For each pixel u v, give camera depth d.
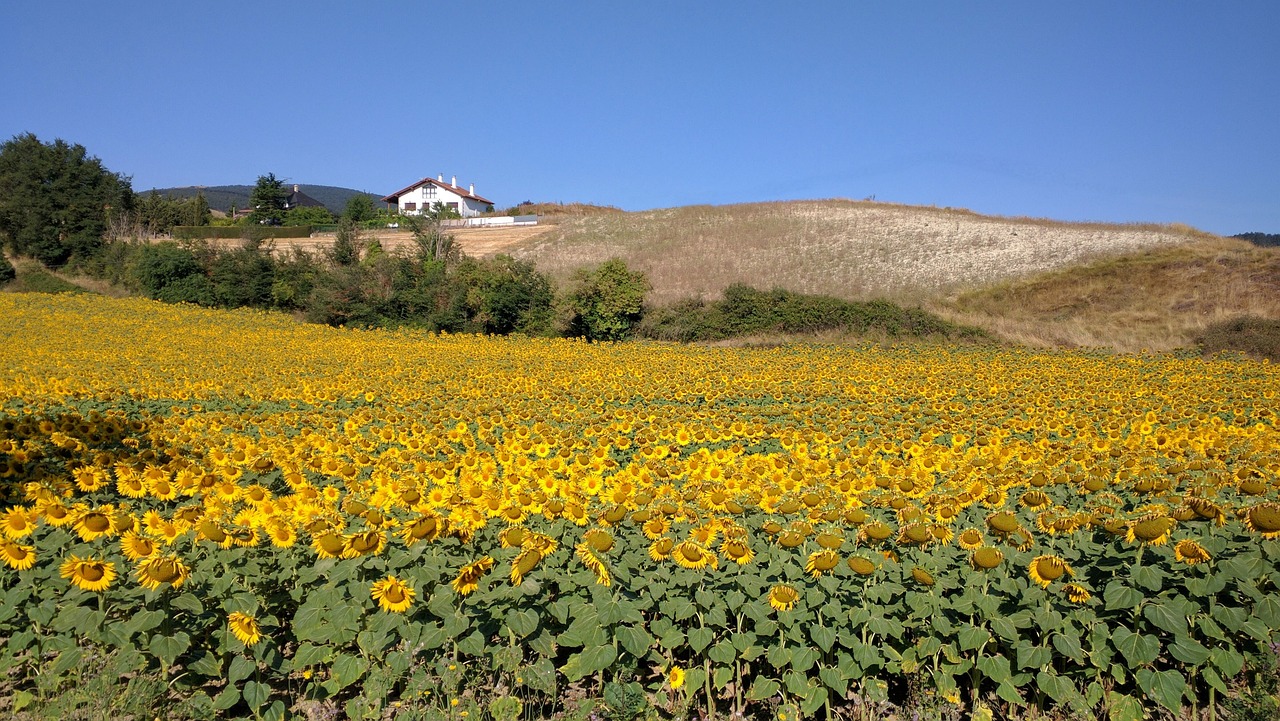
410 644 5.38
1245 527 5.83
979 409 16.42
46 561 6.05
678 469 8.99
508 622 5.41
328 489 7.85
